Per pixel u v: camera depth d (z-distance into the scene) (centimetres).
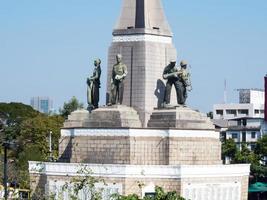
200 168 16300
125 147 16250
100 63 17562
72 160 16700
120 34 17362
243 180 17162
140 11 17338
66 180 16238
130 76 17162
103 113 16588
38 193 14912
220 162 17150
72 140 16800
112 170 15912
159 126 16638
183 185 16062
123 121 16362
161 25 17438
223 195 16738
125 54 17250
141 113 16938
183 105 17025
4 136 18438
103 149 16425
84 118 17112
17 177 16412
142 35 17162
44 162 16612
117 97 16975
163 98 17200
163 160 16400
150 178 15988
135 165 15900
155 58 17212
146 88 17038
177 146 16425
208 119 17150
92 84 17462
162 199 12238
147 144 16388
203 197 16388
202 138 16750
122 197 12406
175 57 17538
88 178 14112
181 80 17050
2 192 15712
